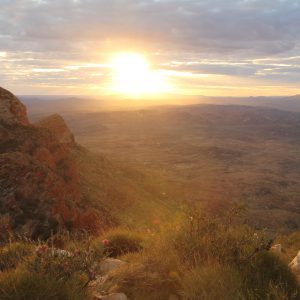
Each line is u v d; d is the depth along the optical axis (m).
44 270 4.38
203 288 4.59
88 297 4.37
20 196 14.83
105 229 17.03
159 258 5.47
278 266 5.34
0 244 10.80
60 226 14.30
